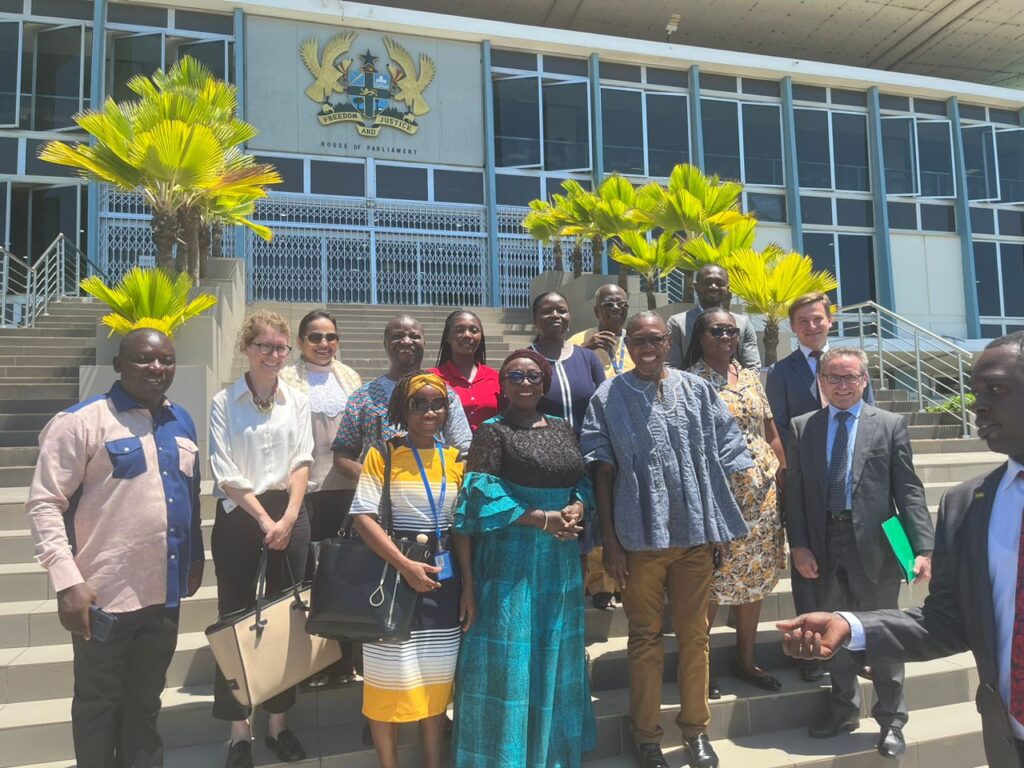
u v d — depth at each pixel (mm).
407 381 2965
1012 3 18422
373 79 15352
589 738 3035
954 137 18875
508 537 2930
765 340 8680
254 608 2922
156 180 7590
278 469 3145
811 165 18109
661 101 17266
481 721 2809
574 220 12055
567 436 3078
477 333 3660
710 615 3562
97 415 2668
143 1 14047
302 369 3828
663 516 3072
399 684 2746
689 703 3172
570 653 2969
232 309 8547
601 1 18375
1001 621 1858
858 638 1972
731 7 18703
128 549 2643
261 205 14461
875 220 18266
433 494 2932
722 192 9945
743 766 3232
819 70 17844
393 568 2775
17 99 13430
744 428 3660
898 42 20453
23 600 4055
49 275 12797
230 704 2936
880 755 3365
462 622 2943
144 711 2770
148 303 6539
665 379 3289
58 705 3387
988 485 1955
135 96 14070
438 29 15547
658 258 9938
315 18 14875
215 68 14461
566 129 16547
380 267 15102
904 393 9531
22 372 7492
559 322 3705
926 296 18297
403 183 15461
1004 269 19078
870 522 3354
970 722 3660
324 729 3350
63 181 13398
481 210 15859
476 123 15992
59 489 2549
